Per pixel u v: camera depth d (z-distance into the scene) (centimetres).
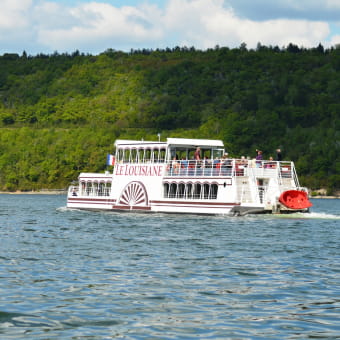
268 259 5184
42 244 6175
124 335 3016
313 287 4047
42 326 3141
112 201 10562
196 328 3133
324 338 2986
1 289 3922
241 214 8988
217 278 4334
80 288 3978
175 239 6556
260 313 3412
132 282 4178
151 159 10075
